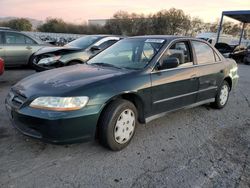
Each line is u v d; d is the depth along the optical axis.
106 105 3.11
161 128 4.10
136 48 4.04
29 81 3.32
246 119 4.73
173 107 3.96
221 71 4.88
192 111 5.04
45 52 7.04
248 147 3.55
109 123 3.08
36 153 3.11
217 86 4.88
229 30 44.72
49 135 2.79
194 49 4.36
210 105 5.24
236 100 6.11
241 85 8.16
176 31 49.19
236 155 3.30
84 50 7.29
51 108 2.75
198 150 3.40
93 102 2.90
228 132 4.06
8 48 8.38
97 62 4.11
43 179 2.62
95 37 8.00
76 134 2.86
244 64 16.33
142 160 3.09
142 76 3.43
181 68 4.00
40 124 2.77
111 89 3.06
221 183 2.69
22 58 8.70
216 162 3.11
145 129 4.02
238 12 20.91
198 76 4.28
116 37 8.09
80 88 2.90
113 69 3.61
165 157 3.18
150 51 3.85
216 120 4.59
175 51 3.98
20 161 2.92
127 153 3.23
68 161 2.98
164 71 3.72
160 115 3.78
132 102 3.49
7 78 7.51
